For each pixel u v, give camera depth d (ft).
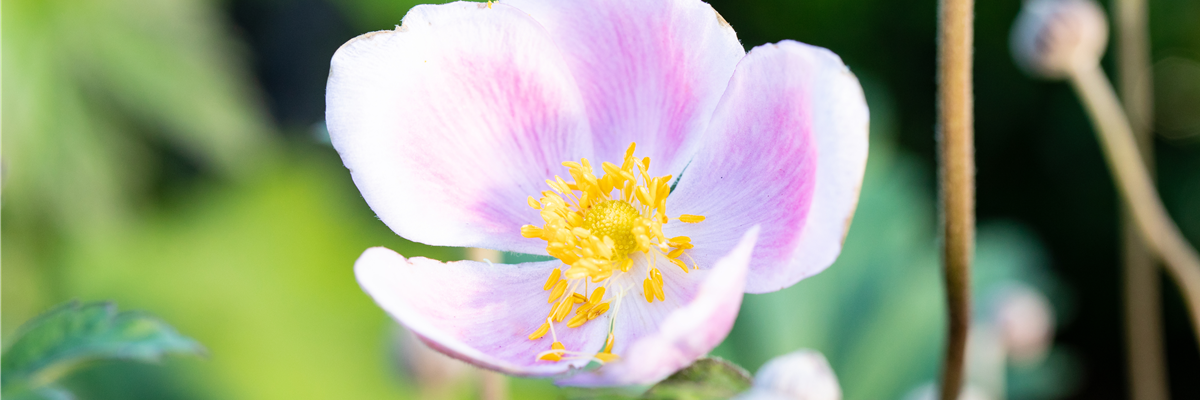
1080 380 2.15
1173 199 2.05
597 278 0.96
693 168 0.96
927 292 1.37
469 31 0.95
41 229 1.77
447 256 1.28
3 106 1.71
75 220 1.80
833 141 0.88
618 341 0.96
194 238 1.82
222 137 1.94
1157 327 1.25
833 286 1.37
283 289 1.74
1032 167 2.13
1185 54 2.01
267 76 2.48
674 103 0.96
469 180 0.96
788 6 2.13
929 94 2.12
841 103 0.88
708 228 0.95
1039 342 1.28
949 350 0.96
